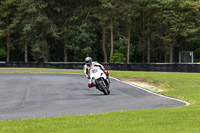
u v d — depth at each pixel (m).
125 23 138.50
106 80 35.59
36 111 24.08
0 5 142.88
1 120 20.02
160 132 14.47
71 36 133.75
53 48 147.50
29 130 15.31
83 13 137.25
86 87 44.66
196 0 134.62
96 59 140.75
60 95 35.69
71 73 76.50
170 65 81.00
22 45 143.75
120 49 137.75
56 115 21.64
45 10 136.50
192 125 16.16
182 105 26.12
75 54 137.88
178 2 131.62
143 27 149.00
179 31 131.75
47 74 74.56
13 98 33.69
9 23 151.12
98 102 29.12
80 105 27.30
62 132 14.66
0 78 62.59
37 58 132.62
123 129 15.25
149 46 145.00
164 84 45.69
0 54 144.75
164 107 25.02
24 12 132.25
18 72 81.06
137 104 27.03
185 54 113.06
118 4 131.88
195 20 140.00
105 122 17.44
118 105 26.58
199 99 29.39
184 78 54.22
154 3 137.88
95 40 132.50
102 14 129.00
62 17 140.75
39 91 40.25
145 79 54.38
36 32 131.62
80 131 14.77
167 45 135.25
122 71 84.38
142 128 15.46
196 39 135.75
